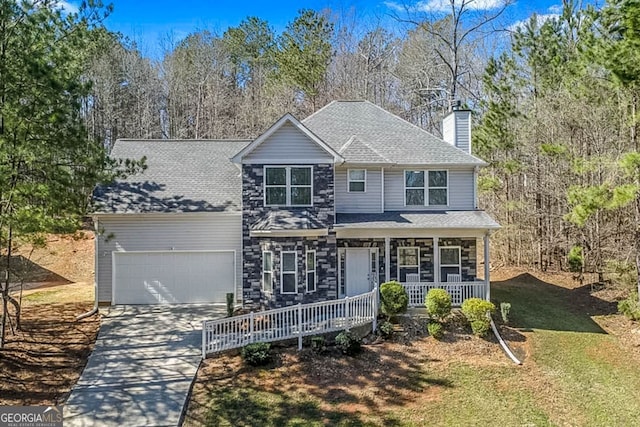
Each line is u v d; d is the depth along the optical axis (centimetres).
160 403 1261
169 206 2033
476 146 2917
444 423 1204
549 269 2870
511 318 1905
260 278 1905
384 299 1755
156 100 4947
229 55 5116
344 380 1405
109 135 4428
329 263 1905
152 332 1723
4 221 1334
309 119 2295
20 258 2273
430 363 1509
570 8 2633
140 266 2050
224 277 2075
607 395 1356
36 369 1441
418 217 2008
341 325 1659
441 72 4294
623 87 1816
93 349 1576
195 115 4881
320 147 1923
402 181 2106
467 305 1748
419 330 1730
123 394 1302
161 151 2367
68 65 1509
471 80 4022
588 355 1596
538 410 1272
